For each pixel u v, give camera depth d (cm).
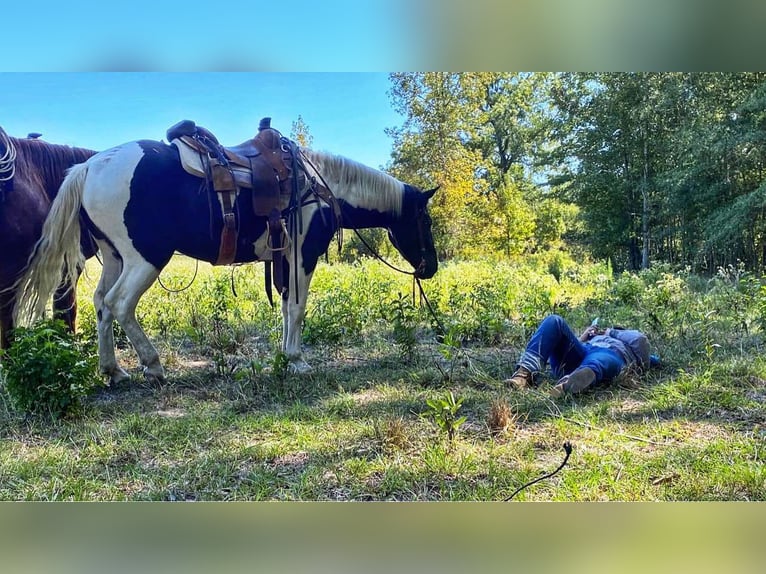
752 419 348
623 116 1636
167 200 420
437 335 588
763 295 575
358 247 1371
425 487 269
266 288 479
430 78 1620
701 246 1423
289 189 459
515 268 1248
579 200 1786
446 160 1653
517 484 268
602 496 254
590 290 923
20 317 419
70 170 420
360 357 537
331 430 346
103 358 443
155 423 359
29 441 333
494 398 388
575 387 395
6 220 397
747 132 1331
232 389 432
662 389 399
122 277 425
